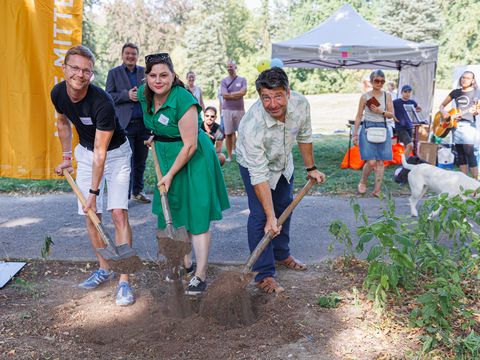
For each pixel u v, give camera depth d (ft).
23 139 19.36
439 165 32.27
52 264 15.99
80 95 12.25
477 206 13.83
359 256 16.58
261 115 12.44
